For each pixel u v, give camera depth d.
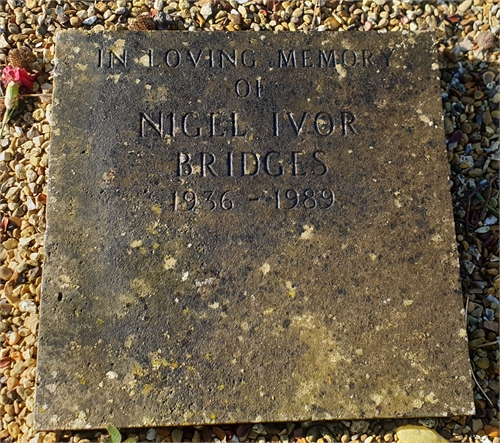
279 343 0.59
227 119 0.64
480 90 0.76
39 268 0.67
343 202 0.62
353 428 0.61
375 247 0.61
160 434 0.60
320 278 0.60
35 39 0.76
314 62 0.67
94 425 0.56
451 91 0.76
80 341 0.58
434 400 0.58
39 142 0.72
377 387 0.58
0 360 0.64
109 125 0.63
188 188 0.62
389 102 0.66
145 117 0.64
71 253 0.60
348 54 0.67
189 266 0.60
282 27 0.77
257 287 0.60
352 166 0.64
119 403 0.57
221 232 0.61
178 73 0.65
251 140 0.64
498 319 0.67
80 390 0.57
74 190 0.61
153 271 0.60
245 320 0.59
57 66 0.65
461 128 0.75
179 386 0.57
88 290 0.59
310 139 0.64
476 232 0.70
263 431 0.60
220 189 0.62
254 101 0.65
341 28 0.77
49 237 0.60
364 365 0.59
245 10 0.77
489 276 0.69
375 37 0.68
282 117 0.65
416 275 0.61
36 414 0.56
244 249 0.61
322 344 0.59
